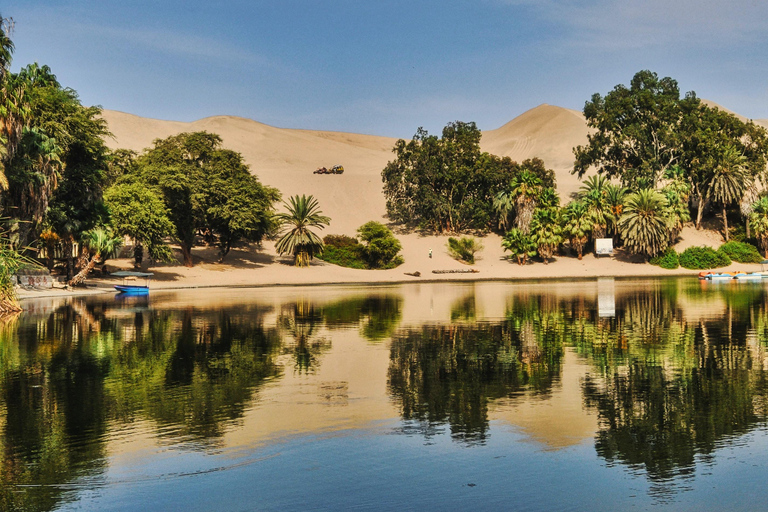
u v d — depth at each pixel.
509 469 9.24
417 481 8.79
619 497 8.23
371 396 13.66
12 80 35.38
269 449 10.16
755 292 44.31
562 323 26.52
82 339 22.36
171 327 25.84
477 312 31.53
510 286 54.06
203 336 23.11
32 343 21.42
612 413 12.11
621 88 95.88
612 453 9.87
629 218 78.69
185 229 67.00
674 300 37.59
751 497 8.20
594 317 28.66
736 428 11.09
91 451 10.10
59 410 12.59
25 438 10.77
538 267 78.19
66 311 32.78
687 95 96.81
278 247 72.31
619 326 25.30
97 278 57.03
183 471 9.23
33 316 30.20
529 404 12.88
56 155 41.44
